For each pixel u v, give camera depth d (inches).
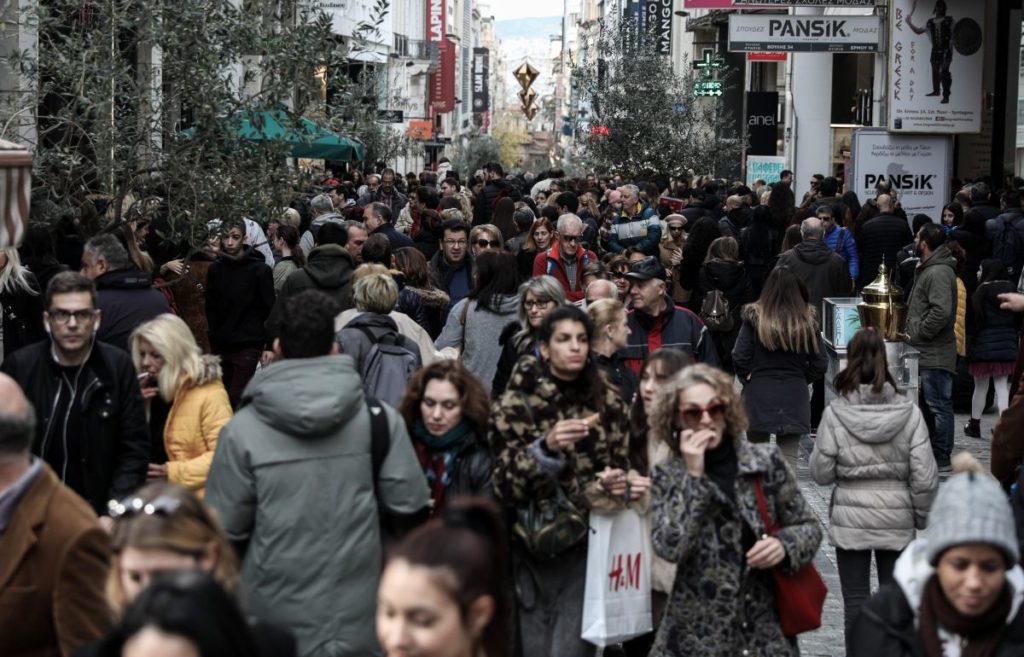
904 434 520.7
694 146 2345.0
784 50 1667.1
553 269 872.3
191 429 478.6
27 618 320.5
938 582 290.5
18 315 659.4
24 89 847.1
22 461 322.3
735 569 396.2
